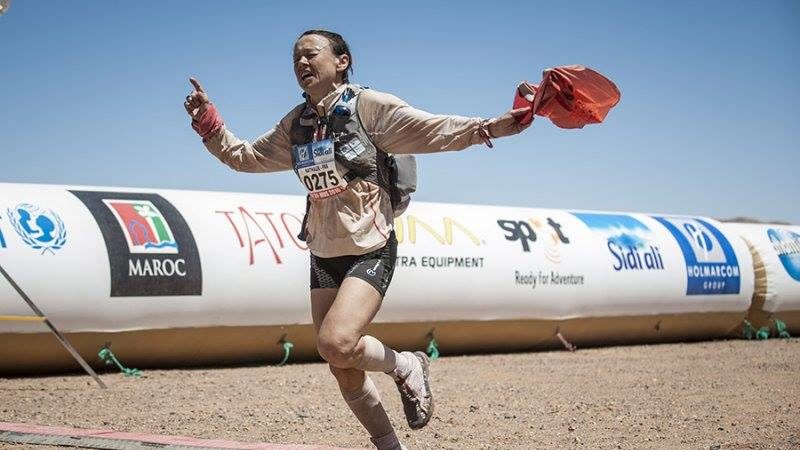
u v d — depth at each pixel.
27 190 9.88
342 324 3.98
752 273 15.95
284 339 11.07
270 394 8.34
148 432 6.13
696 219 16.25
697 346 14.66
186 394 8.30
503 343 13.25
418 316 12.09
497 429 6.28
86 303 9.45
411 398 4.55
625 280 14.17
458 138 4.00
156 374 9.94
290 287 10.91
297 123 4.27
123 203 10.24
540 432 6.15
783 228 17.31
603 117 3.94
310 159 4.19
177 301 10.07
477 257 12.62
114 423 6.52
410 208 12.59
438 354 12.70
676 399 7.83
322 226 4.23
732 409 7.16
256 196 11.59
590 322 13.89
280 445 5.18
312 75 4.21
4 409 7.24
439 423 6.57
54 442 5.38
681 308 14.91
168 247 10.09
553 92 3.84
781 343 15.36
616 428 6.28
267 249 10.85
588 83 3.85
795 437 5.78
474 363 11.66
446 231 12.55
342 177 4.14
